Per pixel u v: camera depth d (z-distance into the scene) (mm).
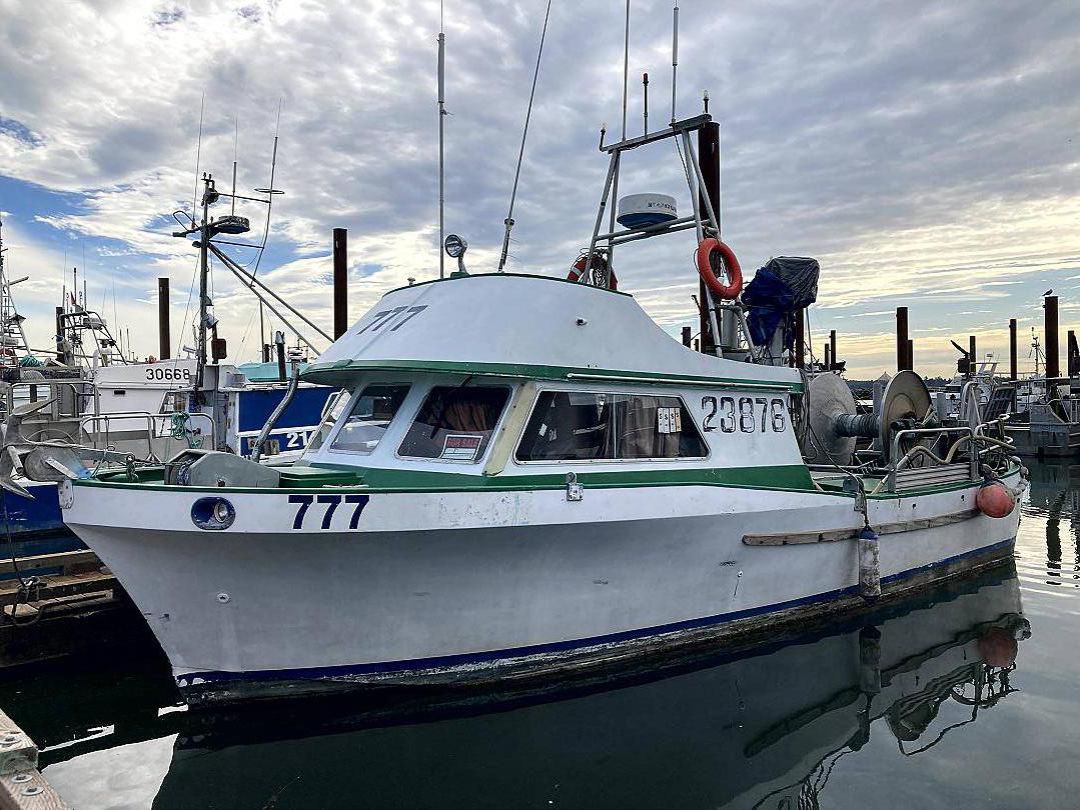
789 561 7422
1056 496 19031
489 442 5863
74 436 11547
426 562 5445
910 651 7266
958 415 10547
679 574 6598
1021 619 8305
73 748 5457
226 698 5559
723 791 4785
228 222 12953
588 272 8898
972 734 5543
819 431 10117
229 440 13086
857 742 5441
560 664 6176
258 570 5211
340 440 6531
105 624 7652
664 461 6672
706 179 11695
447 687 5863
